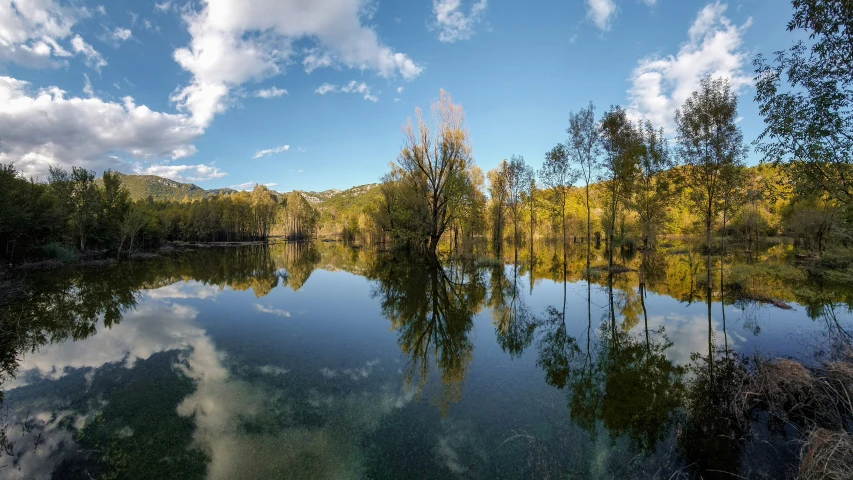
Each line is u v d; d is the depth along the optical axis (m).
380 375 8.05
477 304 15.58
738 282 18.20
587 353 9.46
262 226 88.44
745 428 5.64
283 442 5.46
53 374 8.12
